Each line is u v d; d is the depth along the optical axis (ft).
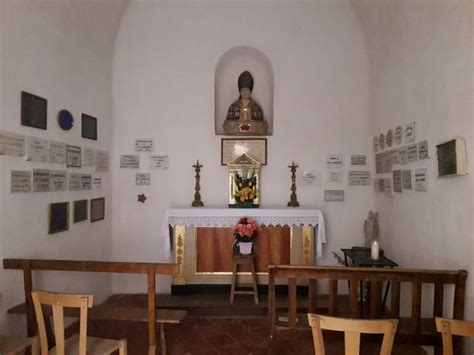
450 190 8.75
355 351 5.42
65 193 11.68
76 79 12.44
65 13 11.59
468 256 7.94
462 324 5.58
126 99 15.58
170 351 10.10
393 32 12.41
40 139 10.32
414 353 9.72
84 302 6.39
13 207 9.24
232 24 15.72
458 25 8.32
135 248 15.43
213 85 15.69
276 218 13.94
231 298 13.12
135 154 15.56
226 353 10.00
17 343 7.48
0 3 8.80
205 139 15.66
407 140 11.31
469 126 7.91
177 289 13.96
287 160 15.61
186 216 13.94
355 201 15.40
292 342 10.62
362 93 15.48
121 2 14.88
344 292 15.15
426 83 10.01
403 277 7.86
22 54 9.61
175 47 15.69
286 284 14.01
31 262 8.74
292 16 15.69
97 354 7.27
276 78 15.62
